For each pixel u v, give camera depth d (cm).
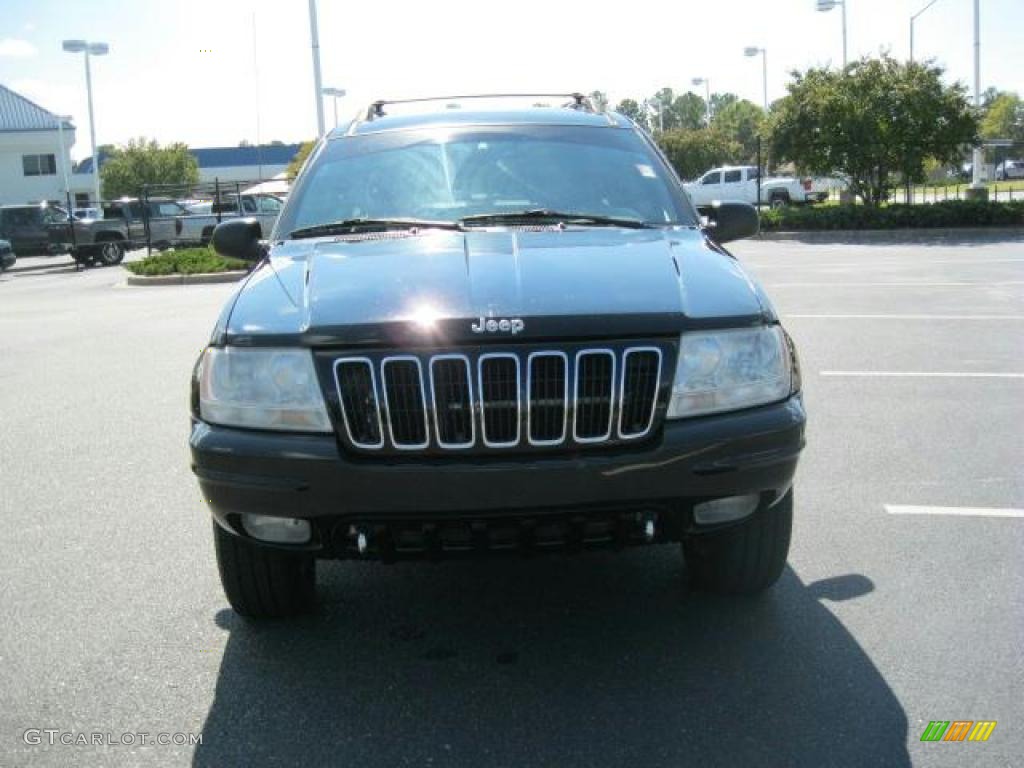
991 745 302
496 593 425
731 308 345
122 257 3019
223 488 335
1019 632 374
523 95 559
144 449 670
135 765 303
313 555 344
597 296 338
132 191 6494
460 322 323
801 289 1459
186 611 413
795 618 391
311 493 324
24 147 6003
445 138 487
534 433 323
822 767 293
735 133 7638
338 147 495
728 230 479
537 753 304
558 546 335
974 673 345
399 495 318
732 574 394
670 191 467
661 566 448
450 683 349
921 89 2692
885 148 2730
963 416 692
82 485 589
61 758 306
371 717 327
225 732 320
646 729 315
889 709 323
